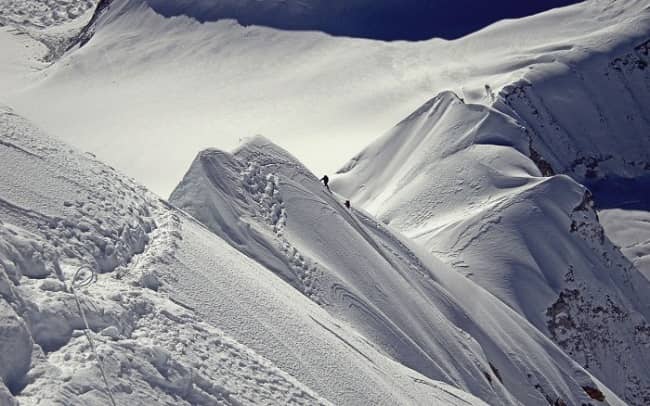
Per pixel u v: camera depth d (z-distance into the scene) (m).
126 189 16.34
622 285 62.69
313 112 162.50
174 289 13.48
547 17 179.38
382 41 185.75
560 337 55.06
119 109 170.00
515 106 130.62
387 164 78.94
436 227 61.91
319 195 30.25
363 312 25.55
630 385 57.84
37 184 13.70
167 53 189.62
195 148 153.75
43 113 169.75
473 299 38.75
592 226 63.38
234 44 188.12
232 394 10.75
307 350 15.13
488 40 176.00
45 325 9.67
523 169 68.94
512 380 34.75
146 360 10.12
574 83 144.25
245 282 15.95
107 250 13.05
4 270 9.97
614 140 140.12
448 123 76.56
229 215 25.23
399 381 18.31
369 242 32.16
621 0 174.25
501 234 58.75
